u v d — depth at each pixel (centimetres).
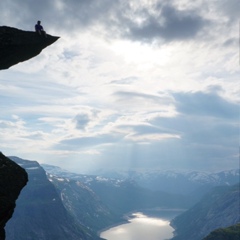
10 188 4228
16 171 4409
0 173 4222
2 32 4578
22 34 4741
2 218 4141
